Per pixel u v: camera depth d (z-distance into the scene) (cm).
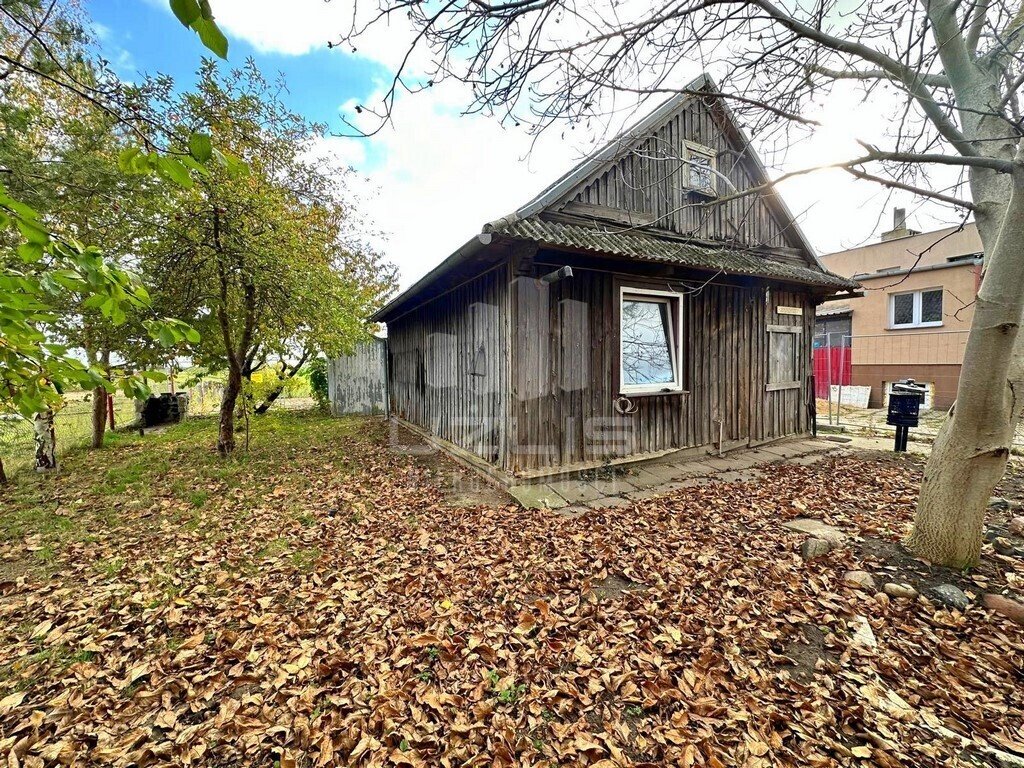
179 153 121
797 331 723
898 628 228
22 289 116
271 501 459
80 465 640
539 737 173
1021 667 198
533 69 264
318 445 762
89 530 389
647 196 558
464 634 233
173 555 335
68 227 484
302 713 185
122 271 135
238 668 211
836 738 169
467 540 348
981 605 241
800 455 610
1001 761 157
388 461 630
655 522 376
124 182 453
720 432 613
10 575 310
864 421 920
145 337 623
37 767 162
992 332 252
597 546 330
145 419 1029
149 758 165
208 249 568
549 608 254
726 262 527
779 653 216
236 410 1197
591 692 194
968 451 269
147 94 412
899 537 318
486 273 522
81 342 567
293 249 625
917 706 182
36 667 216
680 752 165
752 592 266
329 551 336
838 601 252
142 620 252
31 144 410
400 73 230
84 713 187
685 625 237
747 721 177
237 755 166
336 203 1095
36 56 355
